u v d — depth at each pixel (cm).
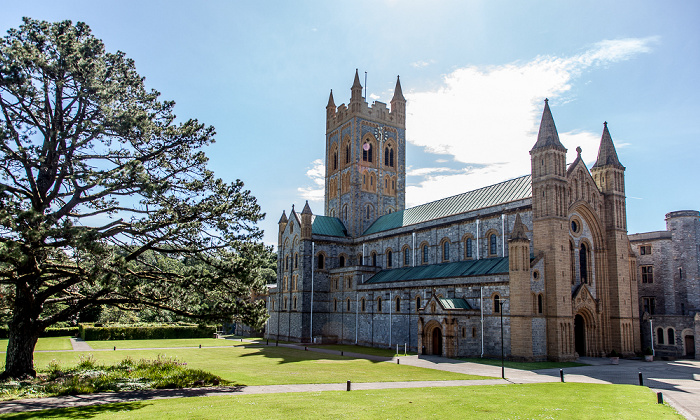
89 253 3356
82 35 3944
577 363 5906
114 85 3781
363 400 3091
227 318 4103
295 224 10412
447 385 3988
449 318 6431
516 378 4534
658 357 7044
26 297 3716
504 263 6781
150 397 3228
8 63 3403
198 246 4025
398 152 11700
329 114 12338
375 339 8531
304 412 2673
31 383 3569
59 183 3709
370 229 10594
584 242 7131
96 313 10694
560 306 6200
